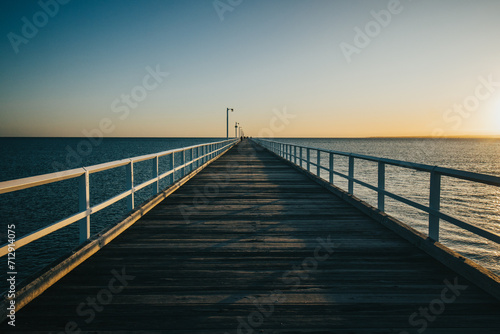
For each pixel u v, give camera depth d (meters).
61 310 2.66
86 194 3.94
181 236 4.84
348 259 3.89
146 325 2.48
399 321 2.54
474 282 3.17
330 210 6.64
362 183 6.64
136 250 4.19
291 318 2.59
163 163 52.78
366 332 2.40
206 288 3.12
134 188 5.76
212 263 3.77
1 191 2.39
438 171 3.87
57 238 15.69
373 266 3.66
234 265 3.71
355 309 2.73
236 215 6.20
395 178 41.66
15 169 48.47
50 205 22.66
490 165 58.78
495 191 34.78
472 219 22.62
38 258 13.38
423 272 3.48
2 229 16.86
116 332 2.38
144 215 6.16
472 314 2.63
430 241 4.06
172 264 3.72
